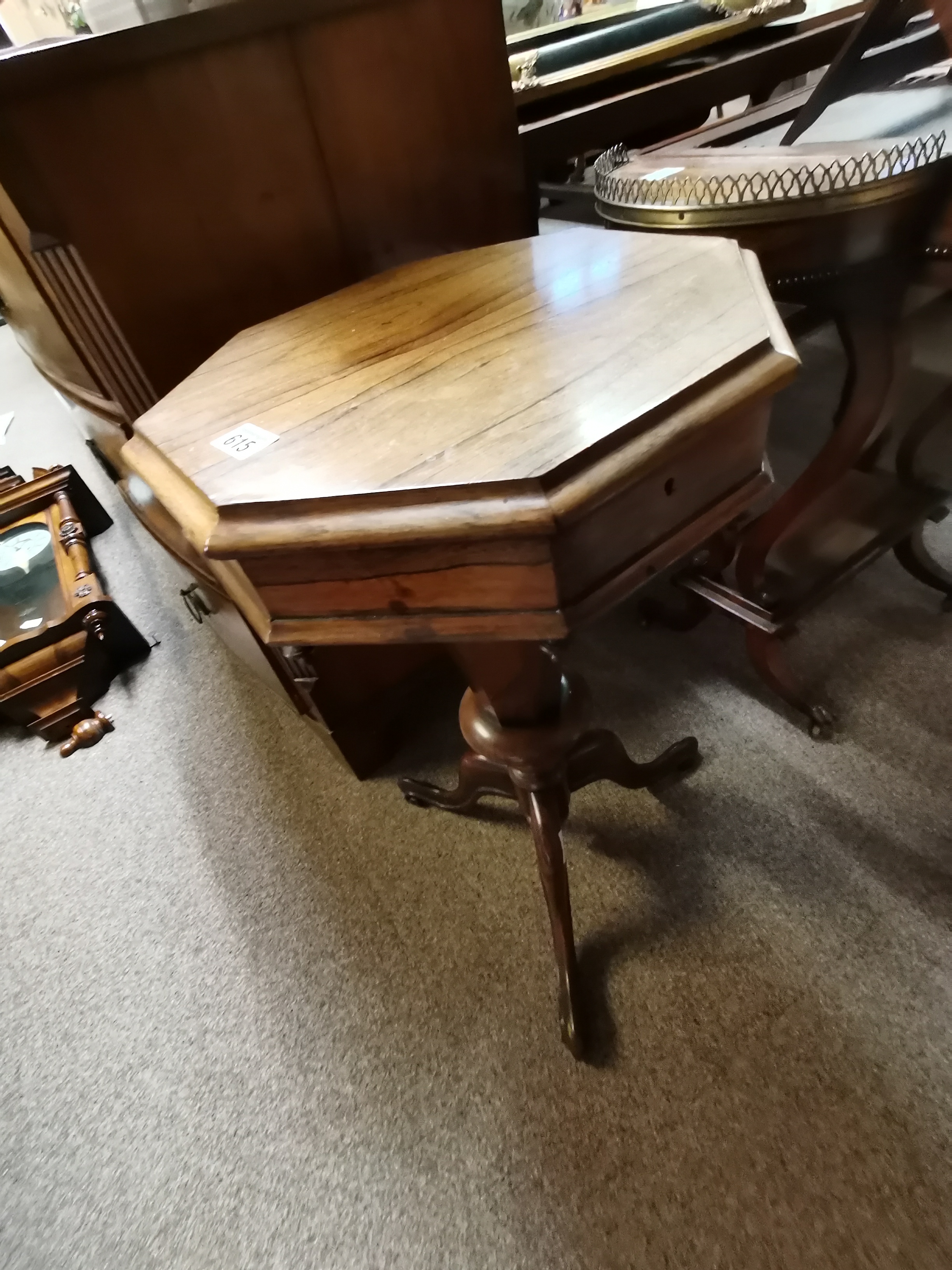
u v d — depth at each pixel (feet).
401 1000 2.78
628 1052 2.49
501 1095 2.48
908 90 3.12
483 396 1.50
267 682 3.61
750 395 1.42
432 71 2.66
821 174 2.19
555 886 2.43
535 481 1.23
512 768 2.41
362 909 3.09
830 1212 2.10
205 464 1.49
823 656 3.54
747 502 1.61
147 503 3.10
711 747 3.33
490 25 2.69
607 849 3.06
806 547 3.18
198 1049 2.78
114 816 3.72
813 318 2.48
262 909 3.18
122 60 2.10
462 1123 2.44
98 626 4.22
